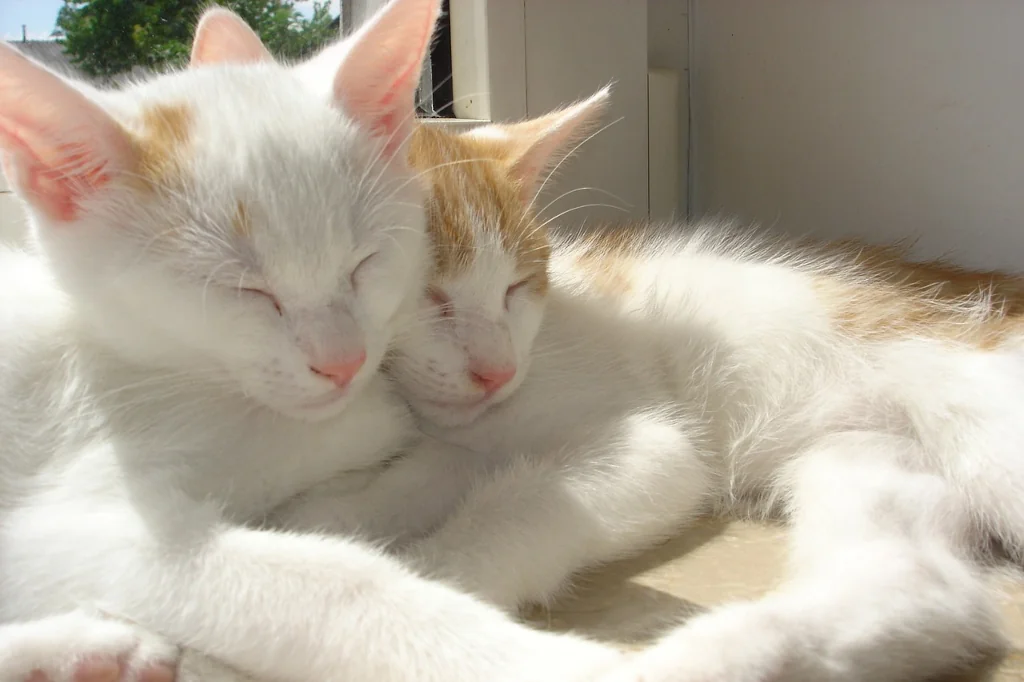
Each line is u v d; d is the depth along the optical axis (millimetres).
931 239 571
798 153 623
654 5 660
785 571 401
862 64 585
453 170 441
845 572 375
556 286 487
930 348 452
